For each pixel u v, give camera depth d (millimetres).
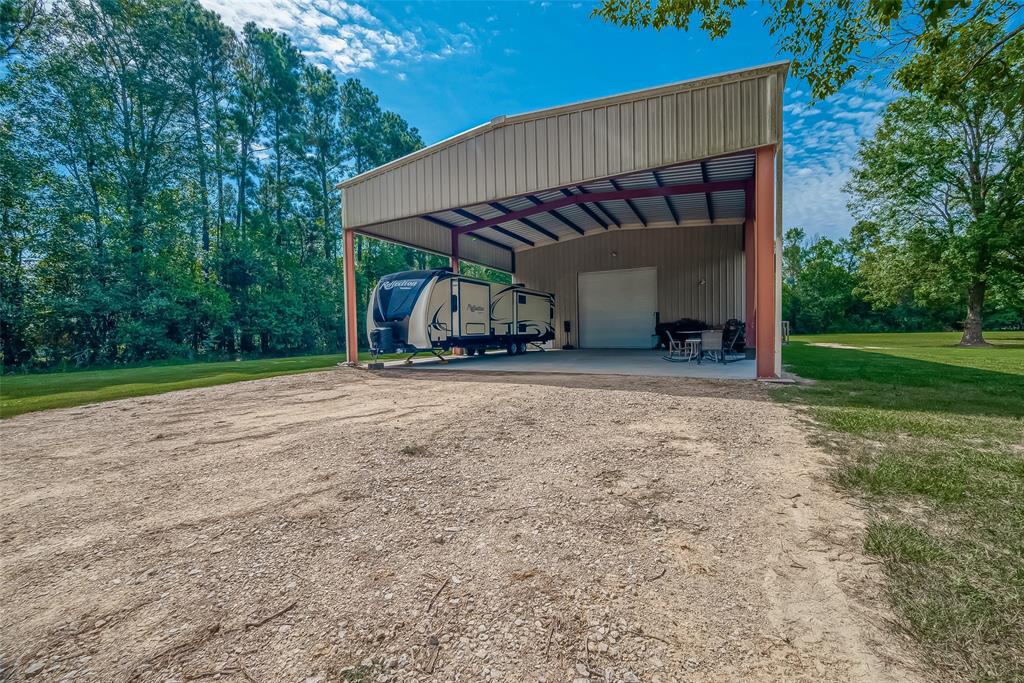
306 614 1606
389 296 10781
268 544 2135
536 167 8195
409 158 9812
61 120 15969
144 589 1791
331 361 14094
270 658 1387
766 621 1471
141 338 17344
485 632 1484
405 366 11070
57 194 15648
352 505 2555
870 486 2516
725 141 6633
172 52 19641
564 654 1368
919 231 16875
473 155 8938
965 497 2324
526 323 15258
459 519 2350
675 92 6957
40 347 15781
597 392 5945
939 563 1736
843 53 4789
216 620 1584
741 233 15609
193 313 19281
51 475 3189
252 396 6551
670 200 13211
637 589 1692
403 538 2162
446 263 33344
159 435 4285
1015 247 15008
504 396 5840
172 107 19641
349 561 1966
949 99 4785
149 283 17781
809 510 2273
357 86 29062
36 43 15484
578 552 1981
